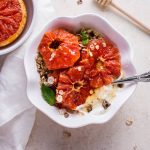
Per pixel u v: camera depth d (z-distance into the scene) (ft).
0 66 2.30
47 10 2.32
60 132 2.35
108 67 2.18
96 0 2.34
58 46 2.16
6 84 2.28
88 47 2.17
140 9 2.37
